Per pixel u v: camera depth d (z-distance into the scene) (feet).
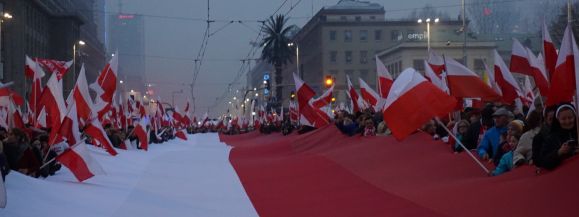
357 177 45.57
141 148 88.63
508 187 29.76
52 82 49.57
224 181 50.80
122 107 102.06
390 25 296.71
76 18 293.84
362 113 71.31
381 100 61.31
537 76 44.21
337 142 71.36
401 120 37.88
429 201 32.91
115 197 39.63
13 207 30.55
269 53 233.14
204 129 234.99
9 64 228.43
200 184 49.37
